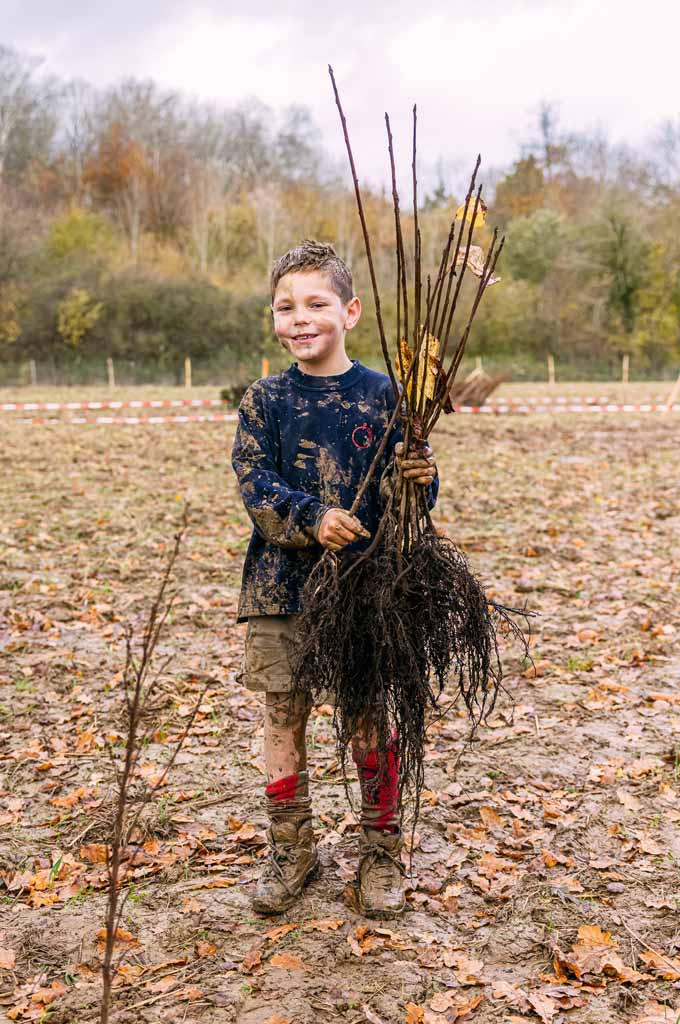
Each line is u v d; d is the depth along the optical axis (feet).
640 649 16.48
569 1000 7.87
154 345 134.51
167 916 9.09
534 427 56.03
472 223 8.07
